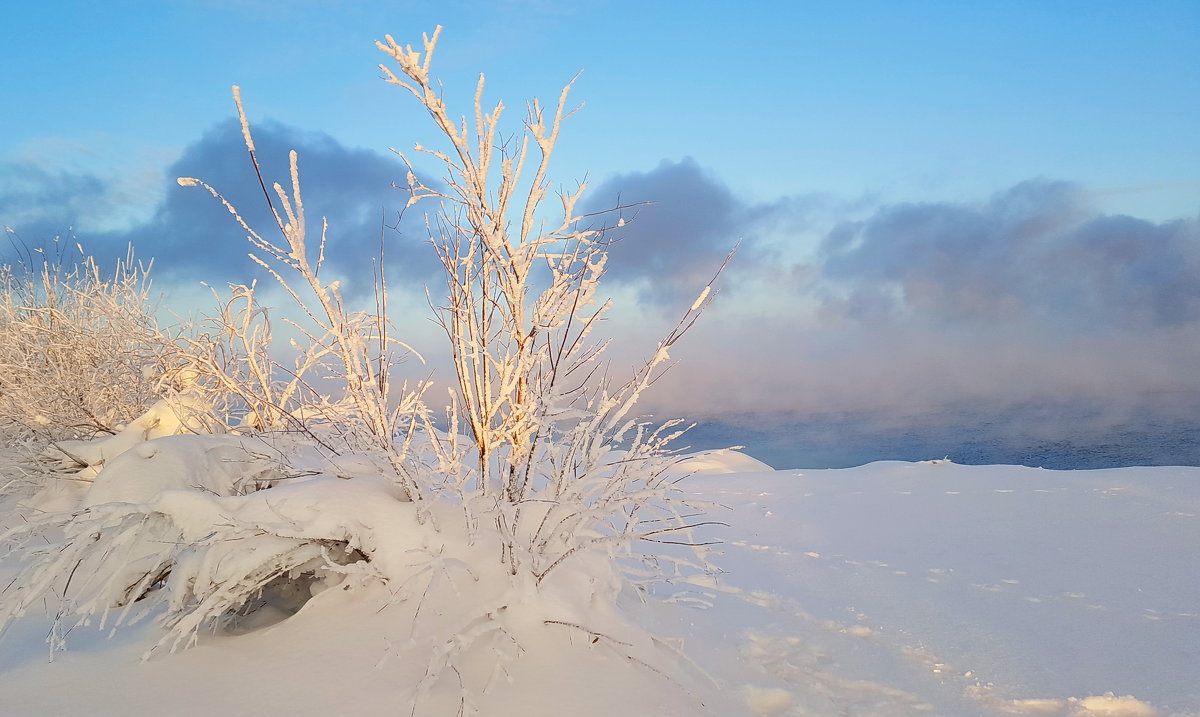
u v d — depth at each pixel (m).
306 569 2.99
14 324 6.36
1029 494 6.31
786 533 5.67
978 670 2.95
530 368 3.15
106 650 2.63
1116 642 3.18
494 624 2.54
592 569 2.99
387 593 2.77
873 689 2.79
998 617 3.55
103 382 6.08
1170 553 4.50
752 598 3.94
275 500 2.90
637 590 3.32
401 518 2.91
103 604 3.07
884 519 5.94
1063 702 2.65
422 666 2.42
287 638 2.63
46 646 2.75
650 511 3.39
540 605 2.66
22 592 2.64
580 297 3.07
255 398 4.17
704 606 3.65
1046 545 4.85
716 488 7.79
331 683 2.34
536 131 2.93
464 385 3.21
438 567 2.59
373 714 2.19
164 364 5.91
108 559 2.97
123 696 2.30
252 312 5.04
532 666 2.44
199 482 3.90
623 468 3.24
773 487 7.69
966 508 6.06
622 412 3.21
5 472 5.30
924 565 4.56
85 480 5.10
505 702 2.26
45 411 5.92
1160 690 2.70
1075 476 6.81
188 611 2.76
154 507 2.88
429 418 3.22
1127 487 6.21
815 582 4.29
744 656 3.04
